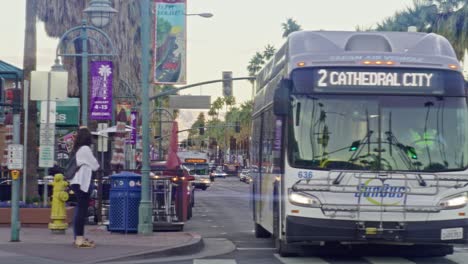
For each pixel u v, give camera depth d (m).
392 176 18.16
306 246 21.59
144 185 23.62
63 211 23.67
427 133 18.42
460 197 18.23
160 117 88.00
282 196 18.92
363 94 18.55
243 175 125.06
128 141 51.50
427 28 47.41
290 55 19.19
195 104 55.00
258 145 25.77
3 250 19.36
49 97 24.45
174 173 27.41
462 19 44.91
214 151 196.88
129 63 52.94
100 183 27.62
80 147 19.89
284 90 18.44
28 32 31.92
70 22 47.81
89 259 18.16
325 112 18.45
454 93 18.61
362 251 21.55
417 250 20.81
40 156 25.86
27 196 31.30
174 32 39.06
